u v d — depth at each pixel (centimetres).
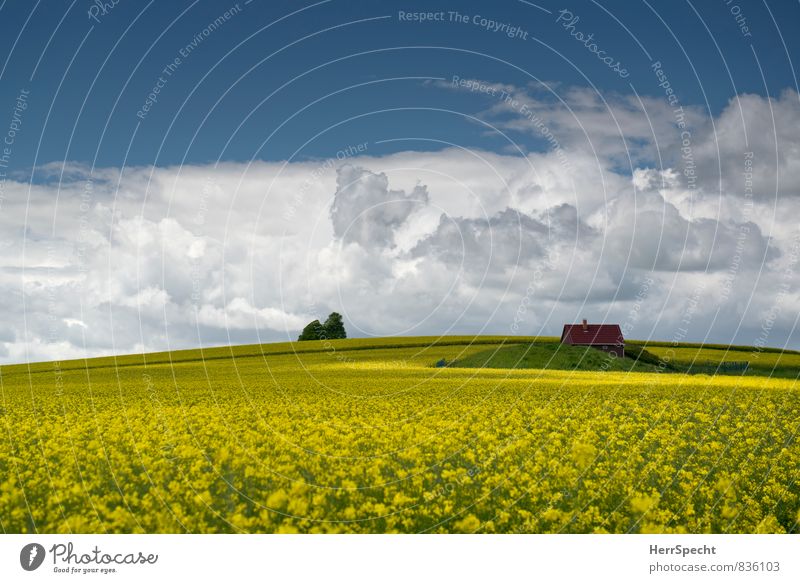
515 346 5388
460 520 949
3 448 1415
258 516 945
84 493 1017
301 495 1011
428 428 1622
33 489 1068
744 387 2484
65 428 1638
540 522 953
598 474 1152
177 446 1353
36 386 3275
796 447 1398
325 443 1423
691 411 1888
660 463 1253
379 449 1357
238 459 1198
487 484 1055
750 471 1203
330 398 2420
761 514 1014
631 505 970
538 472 1143
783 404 2002
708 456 1327
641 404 2066
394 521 926
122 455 1271
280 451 1328
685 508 998
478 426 1633
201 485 1036
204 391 2770
